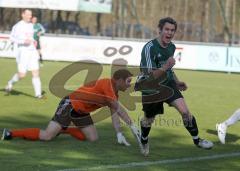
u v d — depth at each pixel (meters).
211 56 68.75
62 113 25.36
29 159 22.16
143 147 23.19
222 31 85.94
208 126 31.89
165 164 22.11
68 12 90.62
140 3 91.69
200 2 89.19
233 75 65.56
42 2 79.75
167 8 91.56
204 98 44.41
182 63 69.31
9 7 82.44
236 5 87.44
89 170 20.75
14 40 39.47
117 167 21.33
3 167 20.80
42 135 25.47
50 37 71.69
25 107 36.06
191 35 88.50
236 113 26.64
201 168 21.73
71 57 71.19
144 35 89.19
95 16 91.19
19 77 40.34
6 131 25.50
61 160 22.20
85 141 25.92
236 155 24.14
